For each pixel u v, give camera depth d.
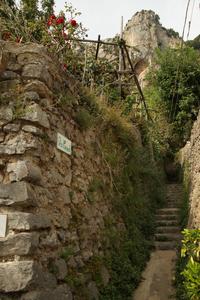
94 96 5.56
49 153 3.79
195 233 3.54
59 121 4.16
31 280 2.97
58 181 3.91
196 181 6.70
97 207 5.05
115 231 5.57
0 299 2.91
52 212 3.63
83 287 3.91
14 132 3.48
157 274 6.02
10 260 3.03
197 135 7.81
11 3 5.42
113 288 4.70
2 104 3.58
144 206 8.01
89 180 4.89
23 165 3.29
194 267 3.27
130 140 7.13
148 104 16.02
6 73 3.72
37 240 3.19
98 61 8.59
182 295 4.82
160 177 11.76
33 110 3.55
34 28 5.22
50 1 7.35
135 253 6.12
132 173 7.34
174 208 9.74
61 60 5.00
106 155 5.79
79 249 4.12
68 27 5.18
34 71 3.71
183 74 15.57
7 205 3.20
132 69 9.04
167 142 15.43
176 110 15.87
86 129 5.05
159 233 7.87
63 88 4.39
